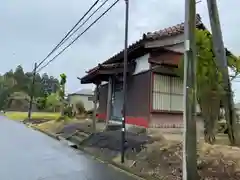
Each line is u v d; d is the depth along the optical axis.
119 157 10.06
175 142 10.23
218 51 8.45
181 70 11.05
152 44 13.14
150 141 10.77
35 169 8.66
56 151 12.33
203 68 9.10
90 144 13.02
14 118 38.16
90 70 17.62
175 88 14.10
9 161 9.84
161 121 13.54
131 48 13.75
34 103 61.81
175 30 14.12
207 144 9.33
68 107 32.75
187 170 6.14
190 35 6.38
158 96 13.56
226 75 8.67
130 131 14.13
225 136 10.88
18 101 68.81
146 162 8.75
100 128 16.78
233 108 9.04
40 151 12.24
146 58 14.01
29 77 92.19
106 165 9.41
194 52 6.38
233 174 6.65
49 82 95.94
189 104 6.25
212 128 9.67
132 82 15.12
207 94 9.34
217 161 7.49
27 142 15.06
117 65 15.17
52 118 34.59
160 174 7.60
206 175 6.80
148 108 13.41
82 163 9.73
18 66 93.12
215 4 8.37
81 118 28.34
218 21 8.35
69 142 15.20
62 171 8.44
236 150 8.37
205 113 9.66
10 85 84.50
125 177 7.76
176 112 13.98
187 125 6.23
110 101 16.75
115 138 12.20
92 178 7.60
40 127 24.25
